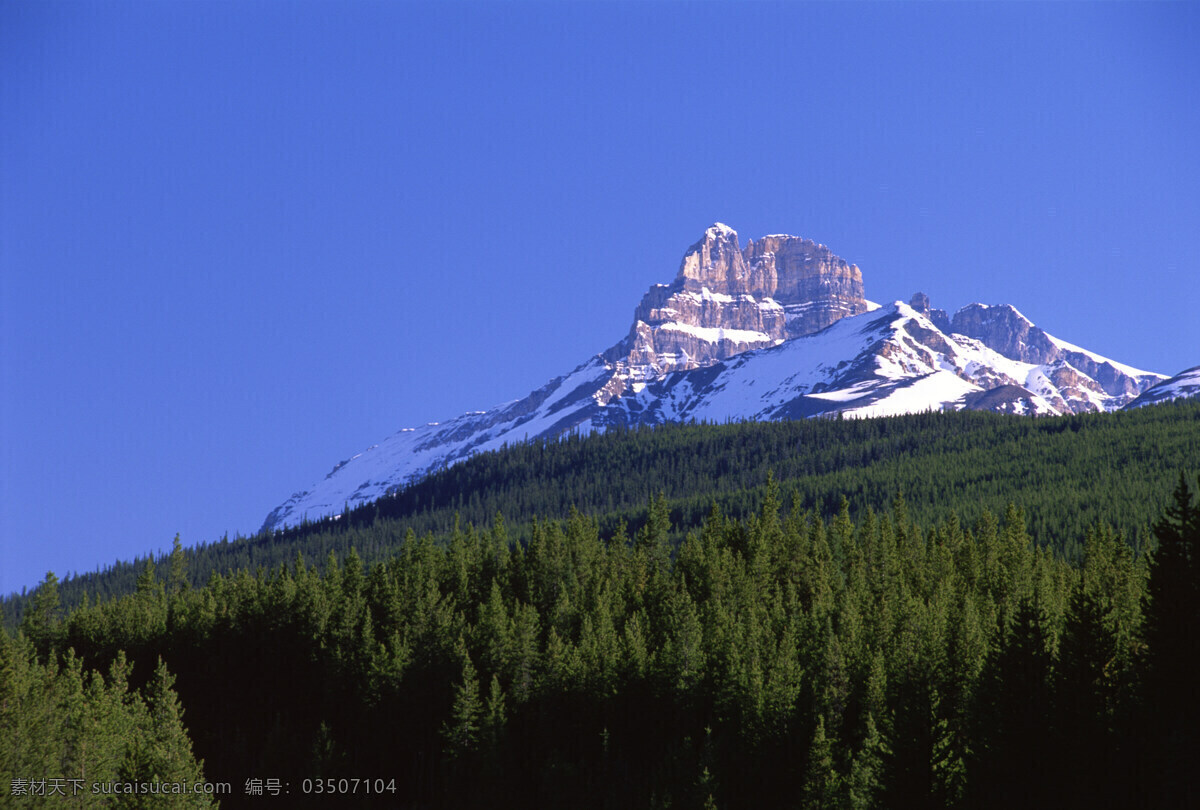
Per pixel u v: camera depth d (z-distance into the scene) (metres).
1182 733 59.47
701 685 106.50
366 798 117.06
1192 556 65.56
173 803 100.69
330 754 119.44
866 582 132.50
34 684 124.44
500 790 106.94
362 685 130.00
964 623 95.81
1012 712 68.75
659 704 107.94
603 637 118.12
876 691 91.19
